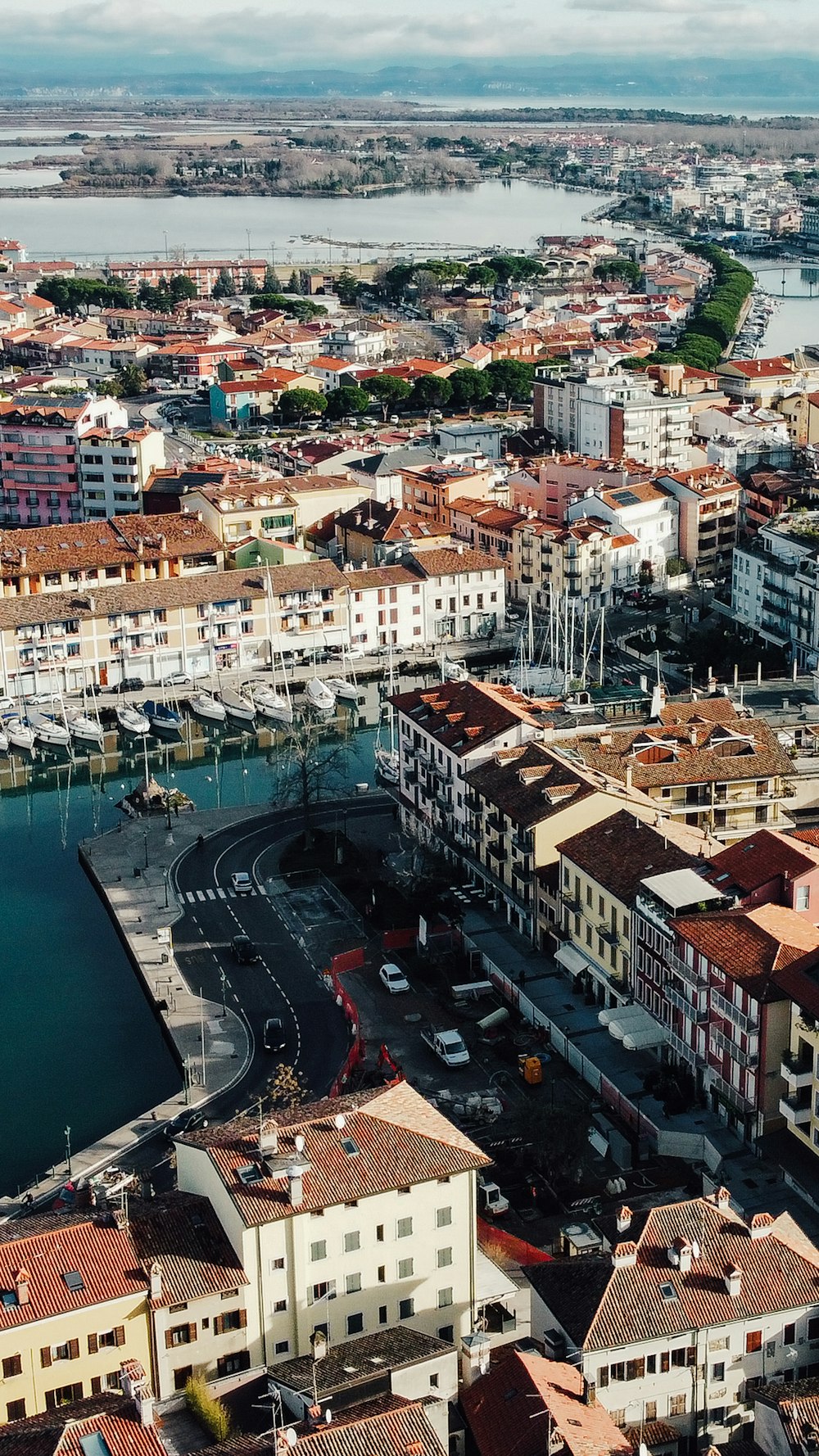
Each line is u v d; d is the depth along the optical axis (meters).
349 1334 143.50
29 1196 174.88
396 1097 155.00
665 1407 130.25
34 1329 130.75
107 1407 121.19
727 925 178.62
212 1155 143.88
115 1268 135.75
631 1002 195.38
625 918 196.88
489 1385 126.12
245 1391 134.62
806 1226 158.25
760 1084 169.38
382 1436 117.38
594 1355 127.06
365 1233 142.25
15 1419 131.12
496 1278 152.00
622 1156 174.12
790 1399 123.88
